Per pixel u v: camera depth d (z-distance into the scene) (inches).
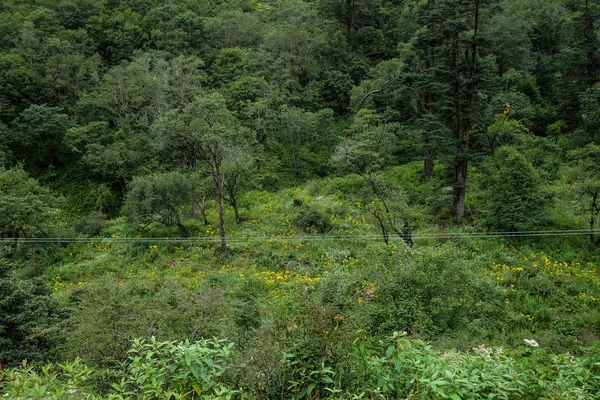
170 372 134.6
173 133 740.7
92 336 297.9
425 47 924.6
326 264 638.5
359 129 966.4
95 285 387.5
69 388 158.2
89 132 1162.0
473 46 765.9
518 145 893.2
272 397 145.6
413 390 132.6
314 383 138.0
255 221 852.0
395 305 321.7
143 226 845.8
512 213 671.8
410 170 964.6
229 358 146.6
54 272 719.1
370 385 140.3
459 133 776.9
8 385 146.1
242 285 577.3
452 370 139.4
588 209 662.5
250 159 855.1
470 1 780.0
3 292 383.2
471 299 374.3
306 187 1006.4
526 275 568.4
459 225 735.1
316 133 1173.7
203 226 853.8
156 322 317.4
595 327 454.9
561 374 138.0
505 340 363.3
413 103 1023.6
